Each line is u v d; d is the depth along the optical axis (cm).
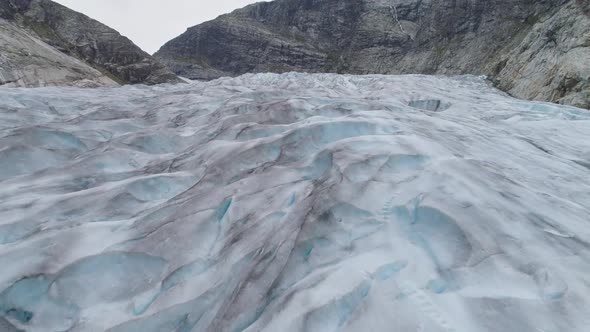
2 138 712
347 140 581
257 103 1087
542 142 859
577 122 1153
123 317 329
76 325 322
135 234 434
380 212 392
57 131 793
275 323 265
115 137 862
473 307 264
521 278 287
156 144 830
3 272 355
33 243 397
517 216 372
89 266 373
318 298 278
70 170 636
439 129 748
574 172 616
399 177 461
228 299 320
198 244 417
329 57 6331
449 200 383
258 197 487
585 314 254
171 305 334
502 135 846
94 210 493
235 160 614
